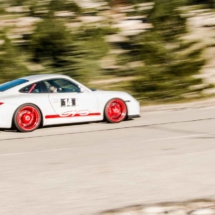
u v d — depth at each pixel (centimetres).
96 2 8575
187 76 4331
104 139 2459
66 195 1486
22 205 1397
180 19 4619
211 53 6022
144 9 7775
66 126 2986
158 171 1755
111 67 5475
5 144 2398
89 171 1778
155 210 1337
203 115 3300
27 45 5247
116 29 6700
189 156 1989
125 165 1858
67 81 2972
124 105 3092
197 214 1300
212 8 7731
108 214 1316
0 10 7388
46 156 2064
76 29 5747
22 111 2772
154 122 3039
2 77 4541
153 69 4334
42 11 7531
